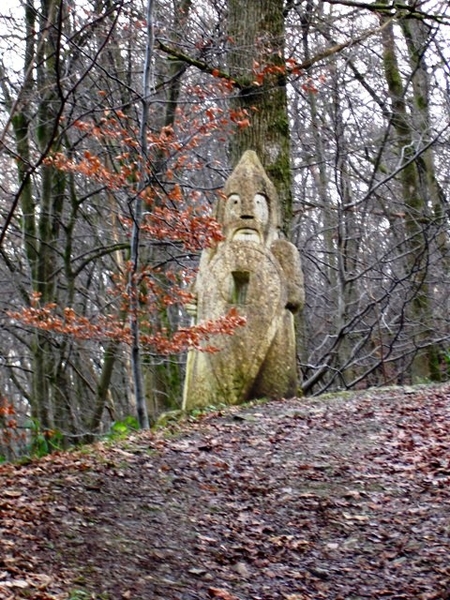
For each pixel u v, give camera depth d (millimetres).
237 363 12172
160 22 14547
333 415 10641
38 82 13906
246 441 9594
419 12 15891
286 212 15680
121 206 14844
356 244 22688
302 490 8125
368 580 6391
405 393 12078
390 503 7746
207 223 10680
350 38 17484
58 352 17156
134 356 11117
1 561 5816
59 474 7949
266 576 6434
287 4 16859
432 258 22875
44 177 16031
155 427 10875
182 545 6777
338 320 18984
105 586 5836
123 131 10672
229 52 15484
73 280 17062
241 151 15742
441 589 6117
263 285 12445
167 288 15273
